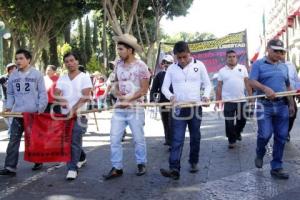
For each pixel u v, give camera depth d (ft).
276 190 19.88
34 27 105.09
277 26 187.32
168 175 22.07
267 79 21.72
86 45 203.41
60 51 150.20
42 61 135.85
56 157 22.48
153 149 31.78
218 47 52.49
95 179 22.65
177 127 22.02
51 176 23.41
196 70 22.08
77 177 23.12
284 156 27.55
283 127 21.80
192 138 23.08
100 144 34.60
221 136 37.06
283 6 168.66
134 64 22.25
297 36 149.28
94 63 127.34
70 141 22.59
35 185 21.59
